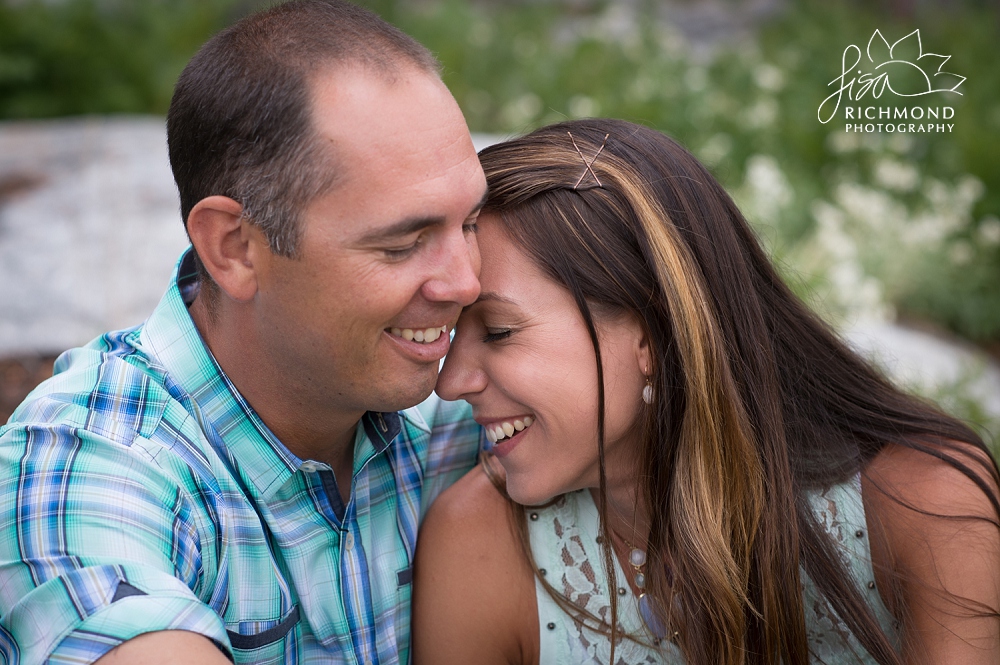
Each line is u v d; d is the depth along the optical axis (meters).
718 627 1.84
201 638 1.46
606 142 1.88
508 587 1.97
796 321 2.09
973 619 1.87
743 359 1.91
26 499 1.56
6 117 5.95
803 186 5.54
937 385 3.55
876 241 5.19
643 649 1.95
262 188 1.57
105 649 1.41
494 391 1.81
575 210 1.77
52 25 6.27
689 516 1.84
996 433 3.84
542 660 1.98
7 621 1.49
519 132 2.23
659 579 1.91
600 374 1.76
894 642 1.99
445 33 7.41
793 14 9.68
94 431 1.64
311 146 1.53
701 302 1.82
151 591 1.47
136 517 1.57
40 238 4.27
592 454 1.83
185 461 1.67
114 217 4.46
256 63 1.58
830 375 2.09
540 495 1.84
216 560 1.69
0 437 1.65
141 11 6.88
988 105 6.74
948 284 5.08
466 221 1.68
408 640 2.00
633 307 1.78
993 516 1.92
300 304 1.61
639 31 8.23
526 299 1.75
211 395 1.73
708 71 7.37
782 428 1.93
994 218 5.54
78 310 3.83
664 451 1.86
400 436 2.00
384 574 1.91
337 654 1.84
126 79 6.26
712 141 5.77
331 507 1.82
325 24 1.60
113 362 1.75
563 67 6.95
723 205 1.97
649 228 1.79
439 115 1.59
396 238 1.56
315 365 1.66
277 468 1.74
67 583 1.46
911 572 1.92
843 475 1.97
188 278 1.91
